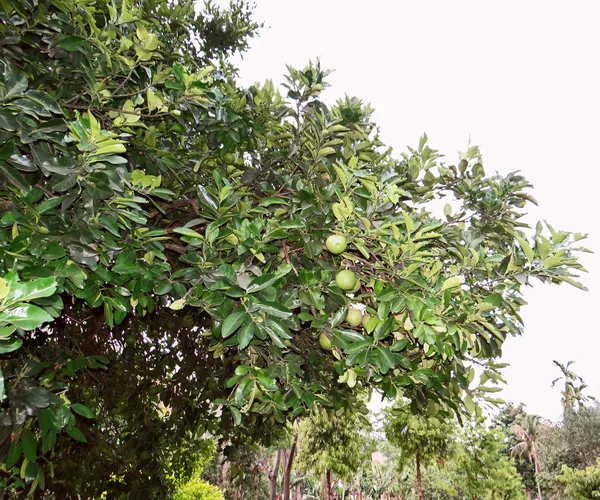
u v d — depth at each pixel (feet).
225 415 21.25
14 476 11.28
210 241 8.97
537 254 10.62
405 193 9.68
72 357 12.73
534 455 150.92
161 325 19.76
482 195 14.35
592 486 78.07
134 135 11.54
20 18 9.77
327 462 62.80
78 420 19.04
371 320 9.61
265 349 11.48
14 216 7.23
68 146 8.71
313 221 9.86
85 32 9.91
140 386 21.44
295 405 11.61
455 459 61.77
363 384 16.19
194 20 21.04
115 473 20.57
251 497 60.44
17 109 7.50
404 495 95.25
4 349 5.06
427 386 12.45
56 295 7.51
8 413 8.48
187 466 25.50
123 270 8.61
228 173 14.57
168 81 10.27
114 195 8.62
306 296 9.68
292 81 13.57
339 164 10.23
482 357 12.85
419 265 9.15
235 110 14.16
